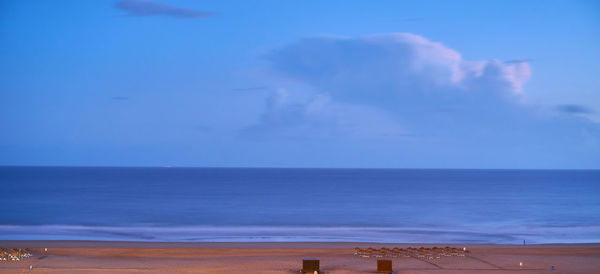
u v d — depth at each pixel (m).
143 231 54.25
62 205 86.44
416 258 34.69
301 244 43.22
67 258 33.69
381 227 59.72
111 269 30.25
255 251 38.28
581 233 54.62
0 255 33.12
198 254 36.72
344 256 36.03
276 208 84.56
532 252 37.75
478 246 41.75
